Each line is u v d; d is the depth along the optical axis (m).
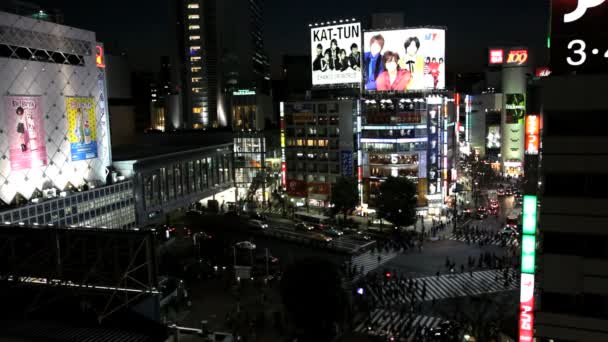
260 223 97.56
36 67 77.12
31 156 76.12
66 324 36.19
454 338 48.66
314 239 88.56
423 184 106.75
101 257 36.09
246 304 60.16
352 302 58.62
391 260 76.81
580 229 29.20
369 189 110.50
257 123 145.00
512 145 158.50
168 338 35.84
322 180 115.06
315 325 44.69
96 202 84.44
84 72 87.62
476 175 148.75
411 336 50.28
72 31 84.69
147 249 35.25
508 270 69.88
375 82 109.12
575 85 28.45
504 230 88.44
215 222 100.50
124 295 36.47
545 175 29.58
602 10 28.03
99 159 91.31
